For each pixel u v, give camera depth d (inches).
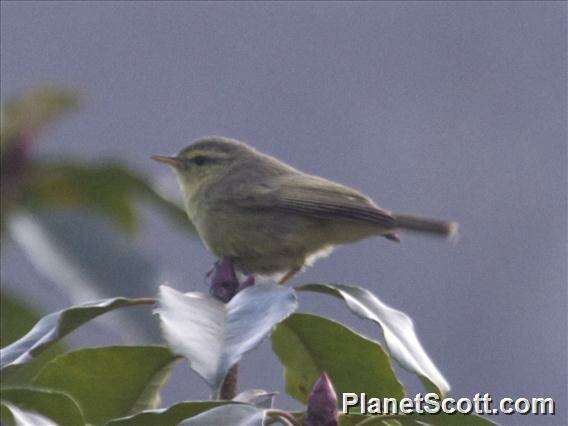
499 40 806.5
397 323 188.4
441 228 288.7
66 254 220.1
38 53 775.7
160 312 166.9
